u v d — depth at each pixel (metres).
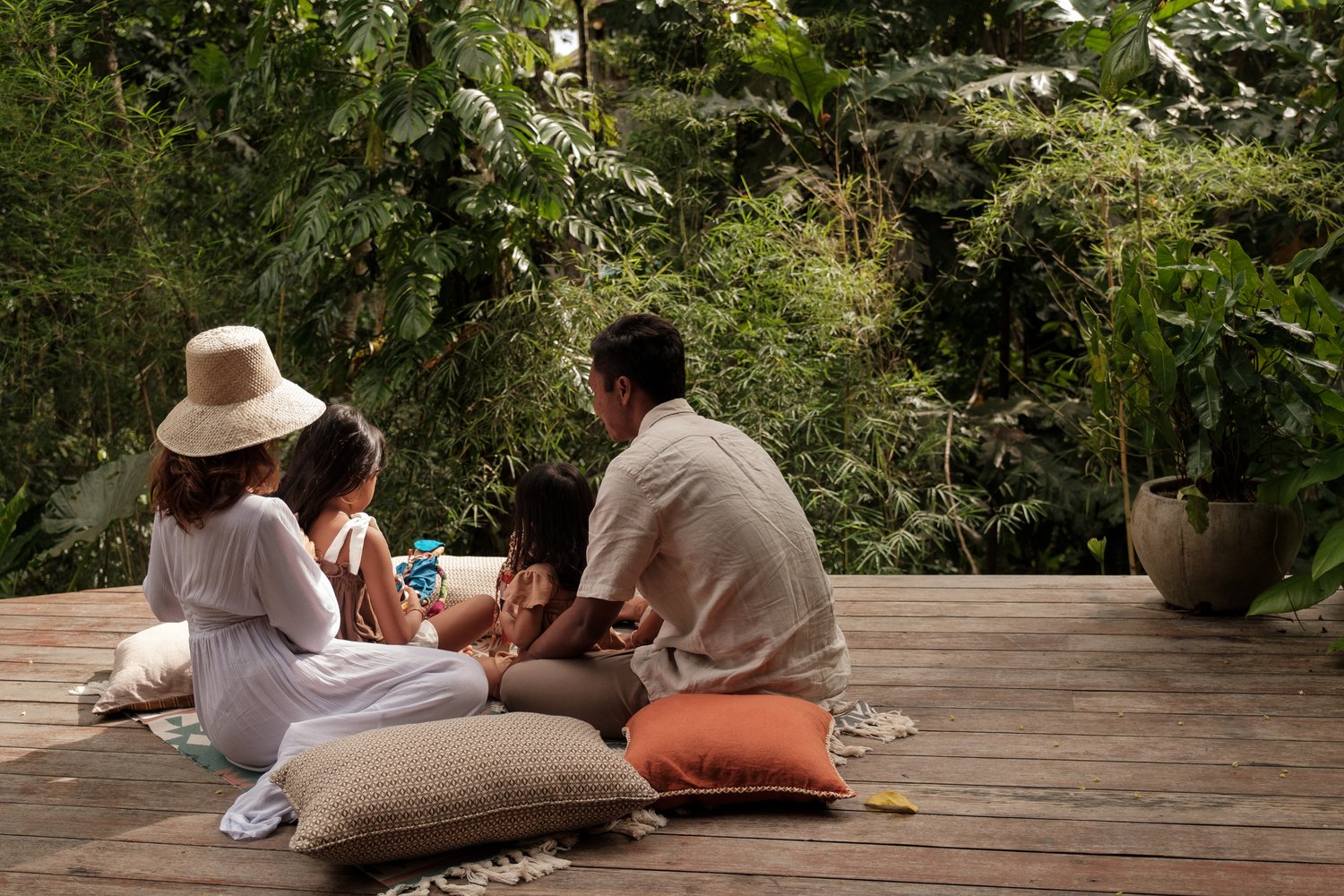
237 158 5.75
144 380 5.19
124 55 6.02
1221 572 3.27
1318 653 3.05
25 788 2.38
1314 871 1.94
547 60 5.05
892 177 5.61
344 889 1.95
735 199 5.19
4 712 2.82
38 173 4.76
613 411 2.49
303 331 4.99
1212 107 5.48
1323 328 3.13
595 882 1.95
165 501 2.26
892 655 3.14
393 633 2.60
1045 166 4.79
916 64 5.84
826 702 2.76
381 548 2.58
